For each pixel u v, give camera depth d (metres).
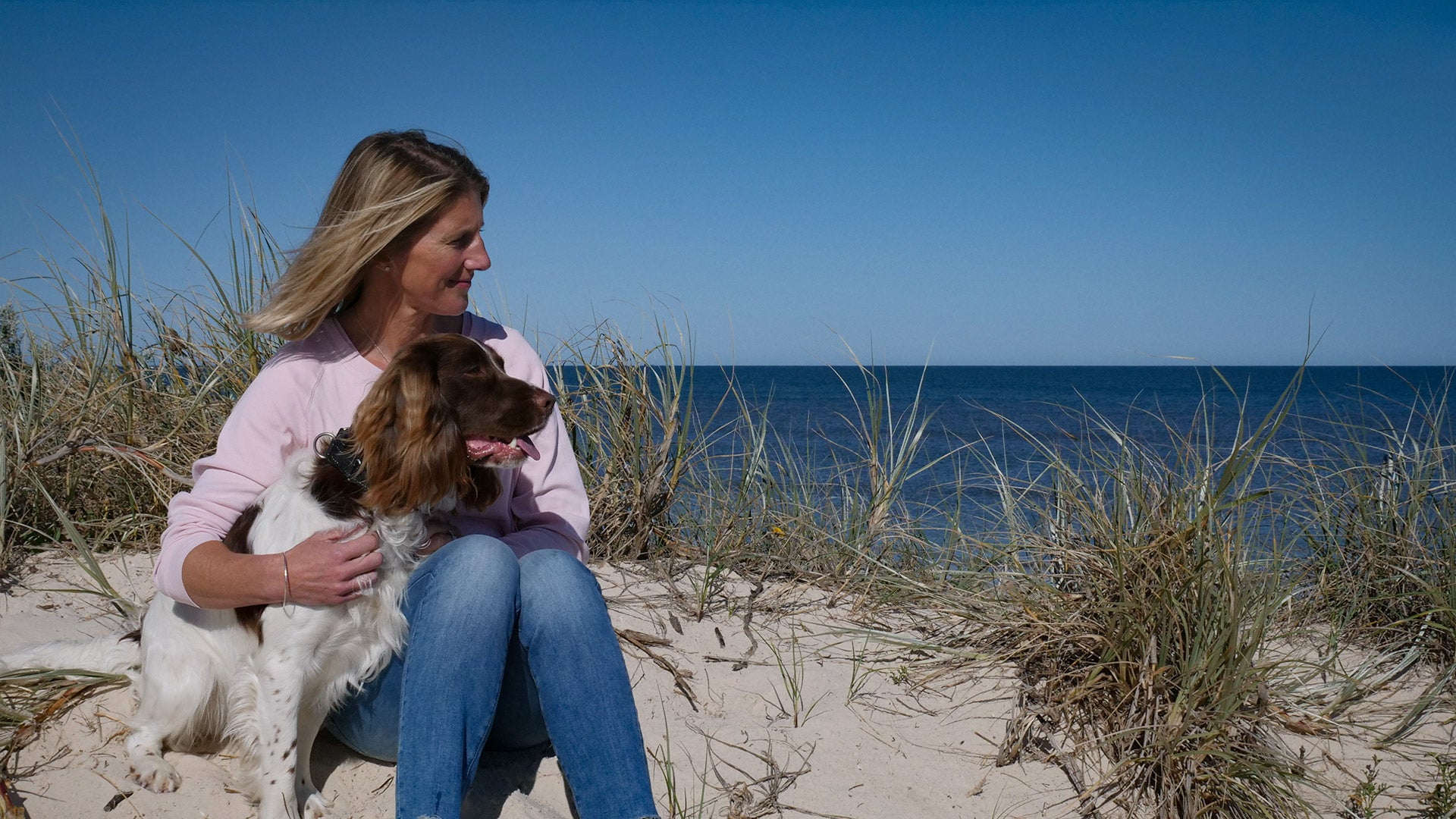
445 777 2.13
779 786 2.73
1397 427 4.55
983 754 3.01
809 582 4.32
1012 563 3.97
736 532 4.57
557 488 2.80
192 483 3.75
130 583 3.63
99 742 2.57
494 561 2.30
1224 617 3.02
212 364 4.42
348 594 2.23
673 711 3.08
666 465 4.52
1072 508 3.76
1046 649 3.38
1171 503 3.37
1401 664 3.56
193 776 2.50
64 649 2.81
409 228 2.47
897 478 4.70
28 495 3.94
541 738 2.69
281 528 2.34
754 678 3.34
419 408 2.35
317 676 2.35
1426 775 2.99
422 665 2.21
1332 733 3.19
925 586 4.04
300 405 2.53
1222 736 2.81
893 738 3.06
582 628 2.30
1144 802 2.79
